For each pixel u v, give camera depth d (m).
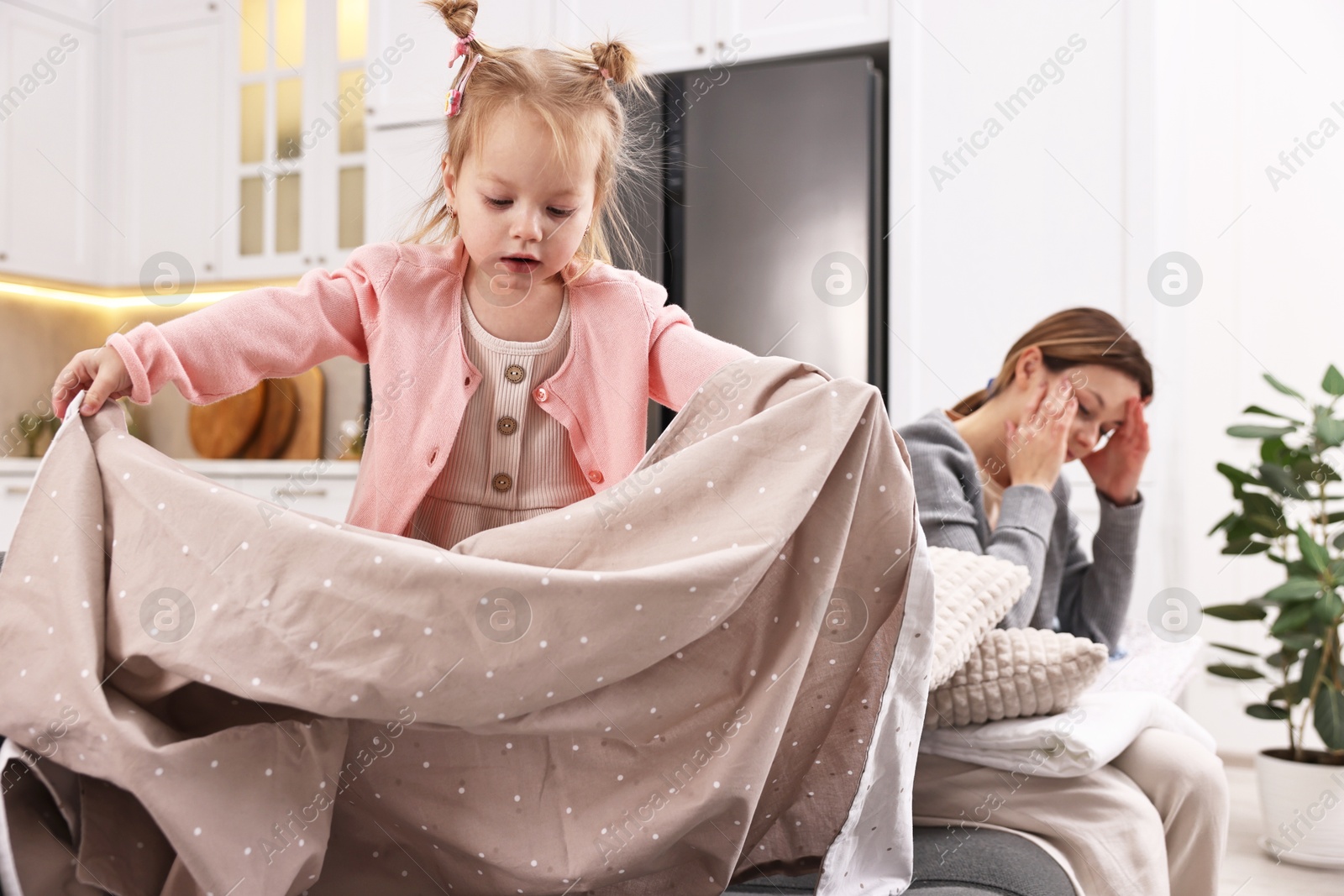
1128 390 1.93
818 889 0.75
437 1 0.99
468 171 0.97
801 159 2.57
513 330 1.01
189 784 0.63
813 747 0.83
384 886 0.77
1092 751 0.93
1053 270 2.40
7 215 3.23
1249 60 2.78
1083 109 2.38
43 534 0.72
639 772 0.74
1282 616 2.14
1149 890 0.91
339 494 2.87
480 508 1.01
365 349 1.02
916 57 2.50
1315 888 1.82
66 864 0.64
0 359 3.45
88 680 0.65
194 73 3.44
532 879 0.72
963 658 0.97
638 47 2.64
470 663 0.66
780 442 0.76
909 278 2.50
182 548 0.70
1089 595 1.80
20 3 3.27
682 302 2.63
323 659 0.66
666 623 0.69
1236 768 2.69
